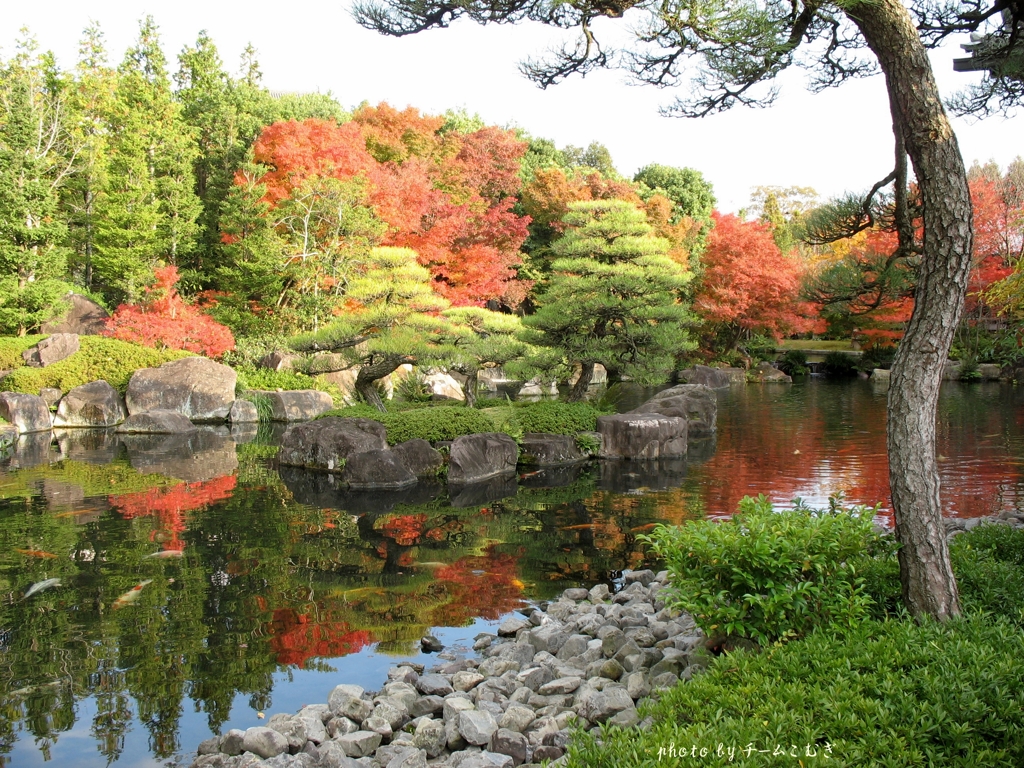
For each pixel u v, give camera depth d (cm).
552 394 2467
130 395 1816
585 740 314
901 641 351
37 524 884
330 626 581
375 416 1313
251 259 2267
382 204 2259
